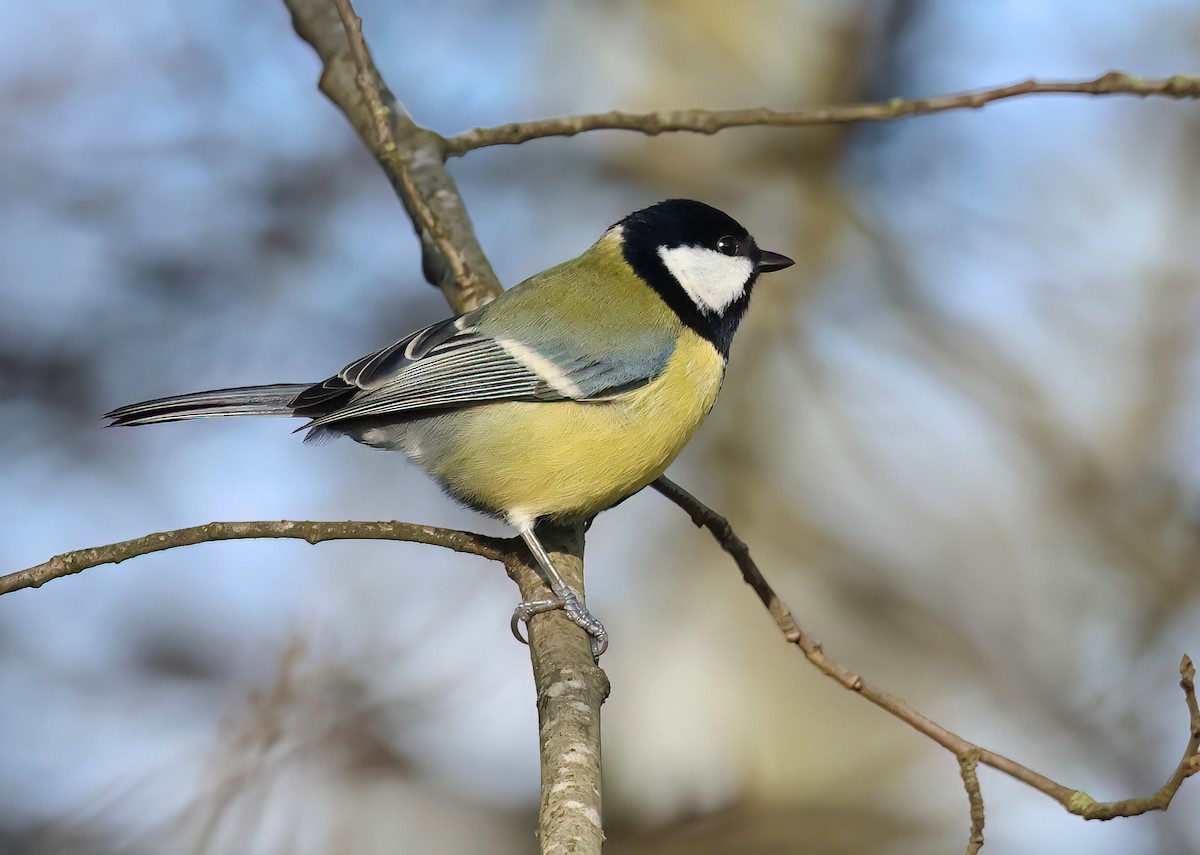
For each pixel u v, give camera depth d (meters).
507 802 10.35
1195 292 14.04
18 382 11.97
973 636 12.71
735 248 8.01
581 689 5.94
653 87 14.38
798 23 14.73
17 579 5.66
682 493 7.25
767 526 12.78
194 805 8.59
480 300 8.08
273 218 12.84
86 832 8.63
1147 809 5.79
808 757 11.81
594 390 7.27
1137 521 13.41
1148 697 12.35
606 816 11.48
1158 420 13.82
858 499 13.20
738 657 12.05
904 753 11.91
